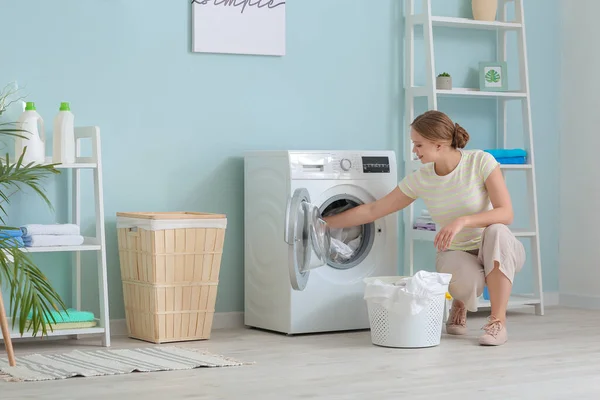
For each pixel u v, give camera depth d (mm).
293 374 3377
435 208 4281
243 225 4750
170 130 4574
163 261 4098
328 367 3523
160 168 4551
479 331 4492
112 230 4441
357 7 5043
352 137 5047
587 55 5559
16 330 3906
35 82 4270
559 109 5703
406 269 5121
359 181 4457
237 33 4688
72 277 4348
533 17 5625
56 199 4320
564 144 5684
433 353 3840
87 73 4379
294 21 4867
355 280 4480
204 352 3834
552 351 3898
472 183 4176
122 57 4453
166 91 4559
